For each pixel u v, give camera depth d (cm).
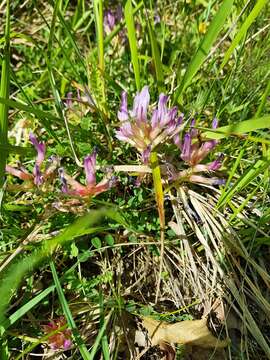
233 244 17
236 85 20
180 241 17
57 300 16
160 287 17
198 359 16
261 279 17
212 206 18
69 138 17
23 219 18
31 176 16
